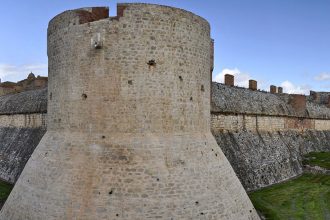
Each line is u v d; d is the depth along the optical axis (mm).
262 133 36281
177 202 14992
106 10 16578
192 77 17250
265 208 23875
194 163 16250
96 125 15875
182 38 16875
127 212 14406
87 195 14883
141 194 14703
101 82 15961
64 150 16203
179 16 16812
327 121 53094
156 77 16078
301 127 46281
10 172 31234
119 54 15906
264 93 41938
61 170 15828
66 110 16719
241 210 17188
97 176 15117
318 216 22844
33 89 41281
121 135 15648
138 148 15445
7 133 37688
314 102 56000
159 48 16219
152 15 16172
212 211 15711
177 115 16453
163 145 15773
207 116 18516
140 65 15922
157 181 15039
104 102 15875
